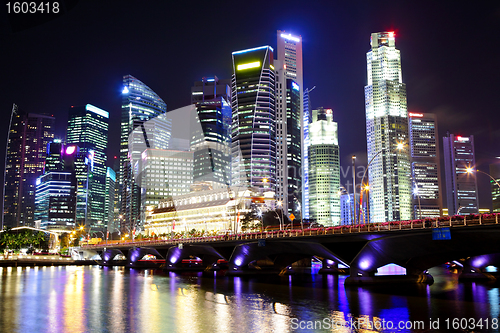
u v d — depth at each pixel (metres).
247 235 106.69
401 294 67.75
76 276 121.31
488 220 58.16
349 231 76.50
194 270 154.88
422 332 42.28
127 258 189.75
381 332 42.44
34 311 56.09
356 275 81.00
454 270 143.00
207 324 46.66
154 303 62.78
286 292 74.12
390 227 69.62
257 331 43.12
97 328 45.25
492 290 71.50
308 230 86.06
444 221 62.97
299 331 42.97
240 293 73.88
